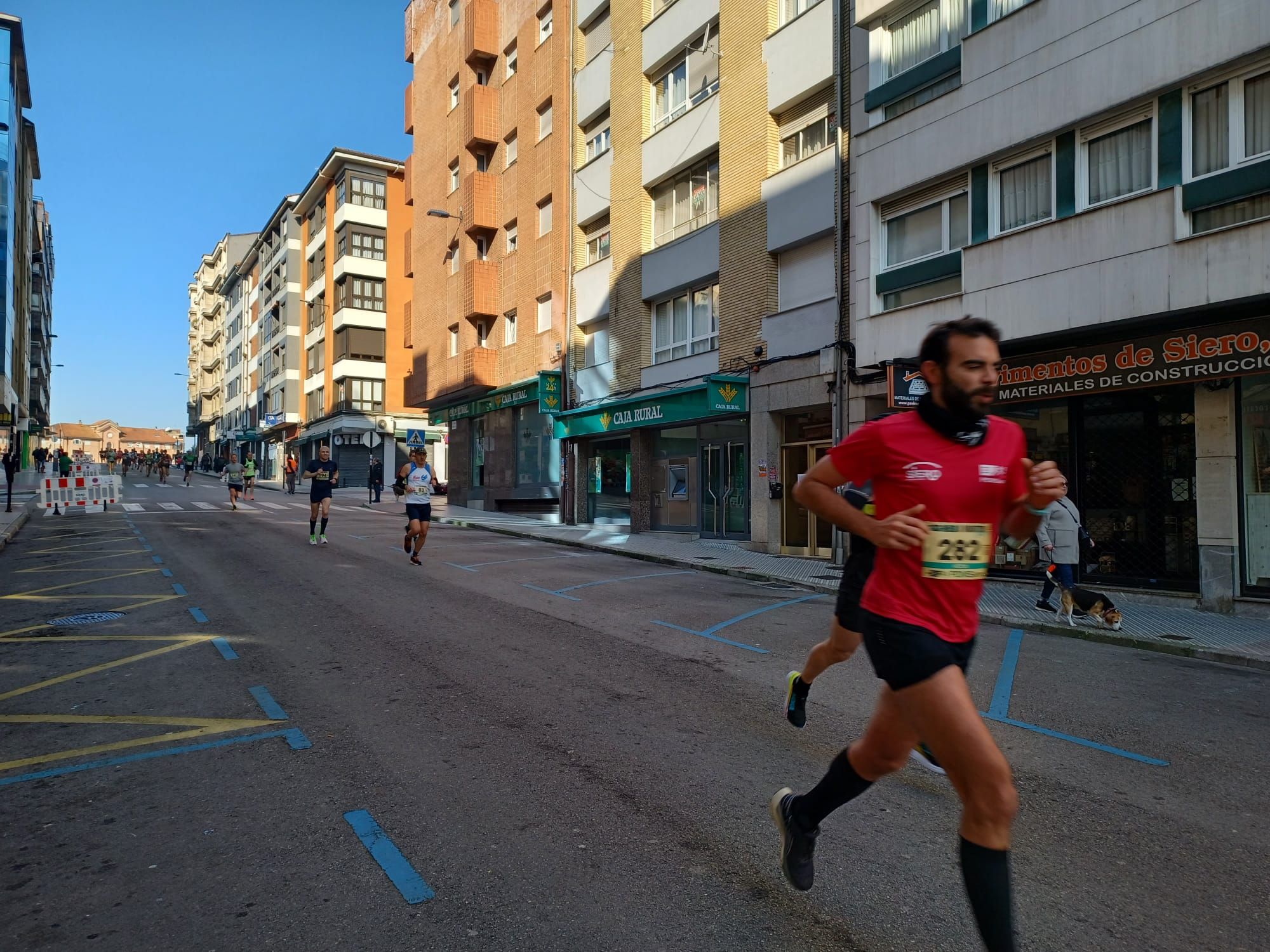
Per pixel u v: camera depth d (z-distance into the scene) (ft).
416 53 113.09
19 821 12.73
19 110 157.17
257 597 33.19
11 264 147.64
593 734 16.78
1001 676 22.82
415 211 113.50
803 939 9.46
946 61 41.78
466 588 36.19
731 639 26.37
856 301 46.68
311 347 180.34
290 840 12.00
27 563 43.86
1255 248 29.99
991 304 39.06
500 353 92.43
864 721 17.72
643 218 68.33
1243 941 9.59
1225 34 30.91
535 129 85.51
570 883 10.73
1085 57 35.42
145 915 10.01
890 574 8.32
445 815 12.85
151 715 17.94
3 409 122.21
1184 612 32.89
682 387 60.90
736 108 57.57
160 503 99.04
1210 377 31.65
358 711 18.25
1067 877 11.14
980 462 8.15
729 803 13.33
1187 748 16.66
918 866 11.26
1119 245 34.12
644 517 66.74
